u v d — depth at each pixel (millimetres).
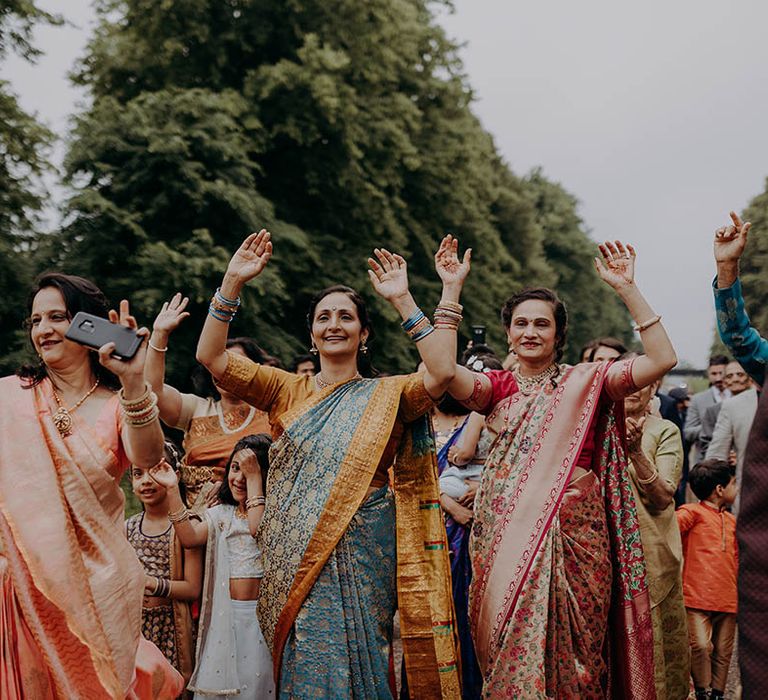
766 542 2240
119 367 3156
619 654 4090
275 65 19594
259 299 17328
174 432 15109
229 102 18109
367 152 21109
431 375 4031
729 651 5707
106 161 17000
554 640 3912
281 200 20453
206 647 4379
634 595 4082
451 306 4137
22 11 15398
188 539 4438
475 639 4125
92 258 16312
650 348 4027
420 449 4215
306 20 20594
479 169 27750
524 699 3818
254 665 4387
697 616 5648
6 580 3182
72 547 3189
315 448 4016
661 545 4852
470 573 5035
